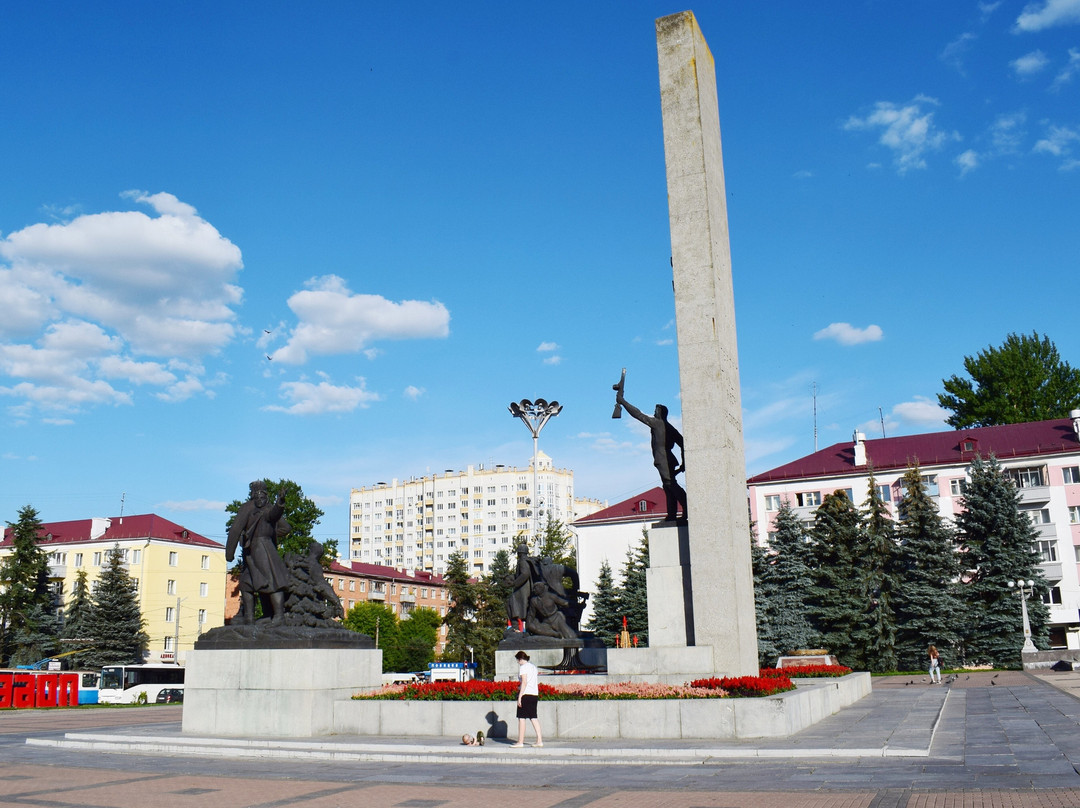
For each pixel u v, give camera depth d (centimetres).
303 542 6247
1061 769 1167
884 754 1331
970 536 5331
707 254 2139
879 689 3459
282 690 1750
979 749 1403
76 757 1614
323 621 1867
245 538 1934
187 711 1825
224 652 1814
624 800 1047
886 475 6644
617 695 1645
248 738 1703
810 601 5197
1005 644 4966
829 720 1902
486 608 7300
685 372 2108
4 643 6275
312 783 1236
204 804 1074
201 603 8125
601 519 7512
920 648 4953
